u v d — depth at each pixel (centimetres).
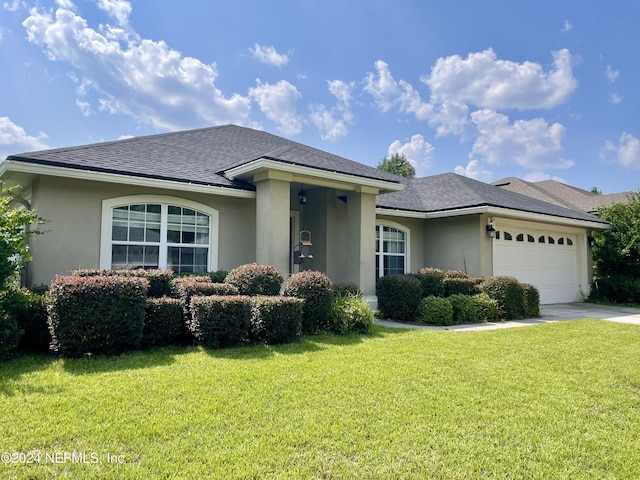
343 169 1245
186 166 1203
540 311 1537
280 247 1132
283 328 812
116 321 686
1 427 403
